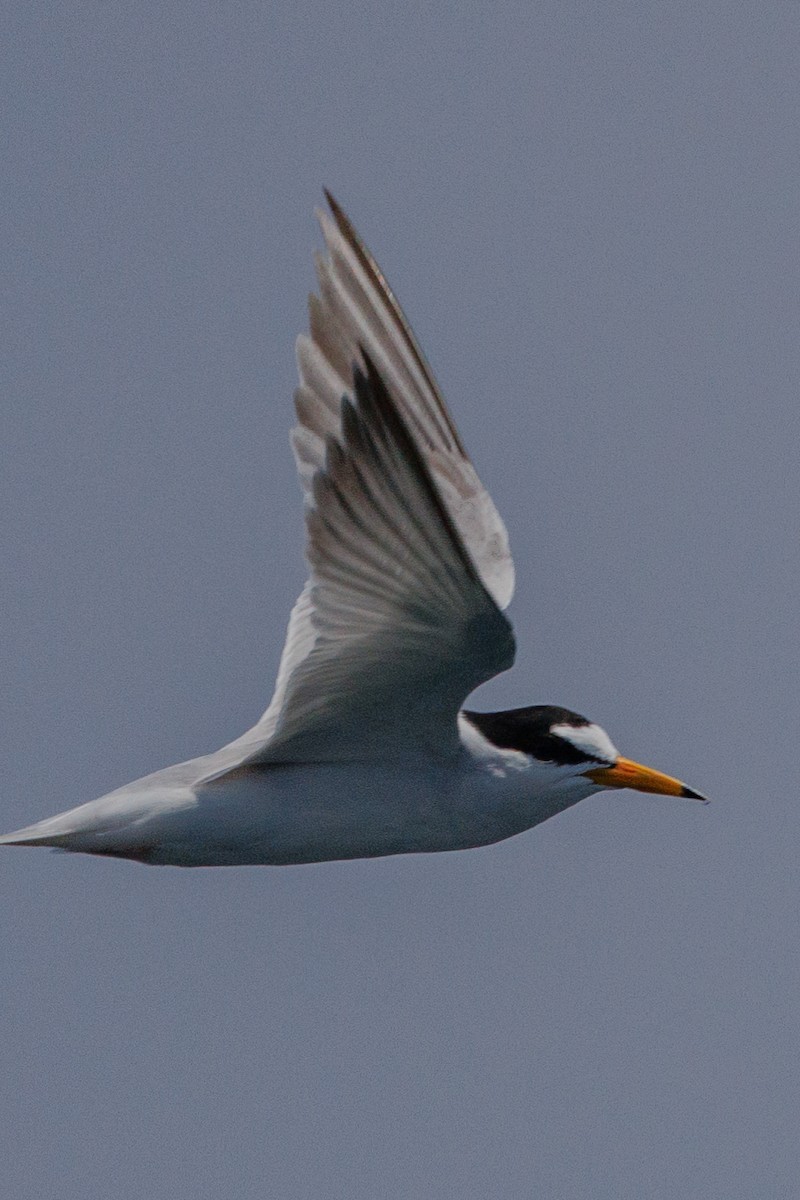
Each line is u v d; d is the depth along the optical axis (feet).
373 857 43.65
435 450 45.14
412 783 42.39
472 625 37.42
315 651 38.73
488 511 45.57
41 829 41.37
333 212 39.40
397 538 35.78
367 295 40.55
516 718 43.60
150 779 42.11
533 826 44.09
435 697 40.11
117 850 41.93
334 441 35.58
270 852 42.50
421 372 43.93
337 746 41.81
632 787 44.04
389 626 37.99
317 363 39.22
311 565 36.99
